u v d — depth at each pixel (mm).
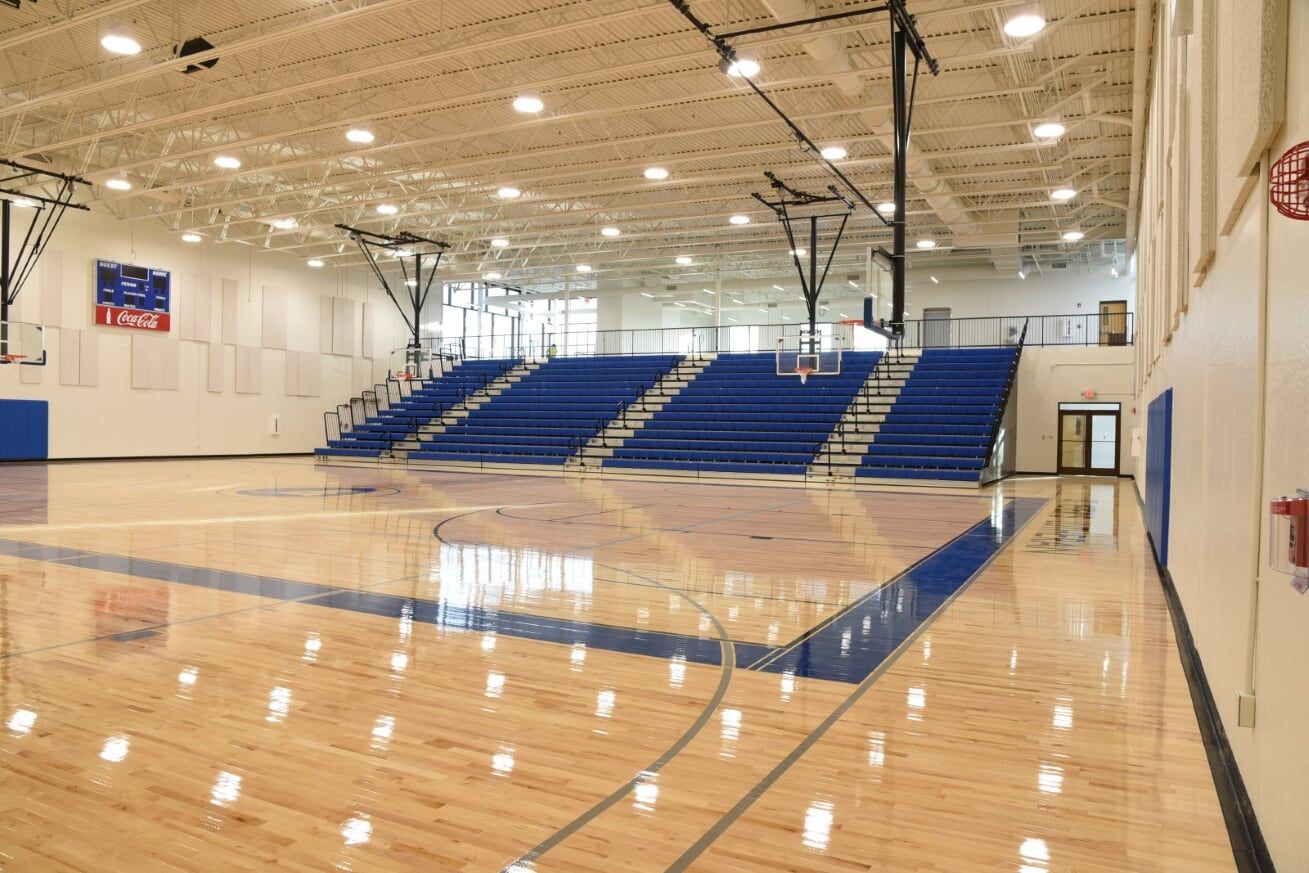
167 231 20453
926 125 13516
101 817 2486
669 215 19375
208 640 4492
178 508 10641
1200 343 4426
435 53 9805
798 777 2818
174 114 12617
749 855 2293
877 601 5676
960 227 18531
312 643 4465
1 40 9727
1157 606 5551
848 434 17703
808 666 4152
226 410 21812
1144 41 9188
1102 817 2539
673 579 6398
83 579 6078
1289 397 2146
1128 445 19188
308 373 23891
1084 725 3332
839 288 28875
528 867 2223
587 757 2980
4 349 15352
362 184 17203
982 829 2457
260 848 2314
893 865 2246
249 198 16578
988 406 17859
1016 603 5625
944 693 3734
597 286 29328
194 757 2943
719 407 20188
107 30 10641
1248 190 2760
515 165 16016
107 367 19328
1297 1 2076
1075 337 24938
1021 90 10906
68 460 18656
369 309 25734
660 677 3947
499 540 8375
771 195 17703
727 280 28516
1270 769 2232
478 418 22422
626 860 2262
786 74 11703
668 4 9555
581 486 15289
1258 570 2531
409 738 3145
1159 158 8883
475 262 24312
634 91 12328
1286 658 2076
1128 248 21391
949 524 10086
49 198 16234
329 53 11172
